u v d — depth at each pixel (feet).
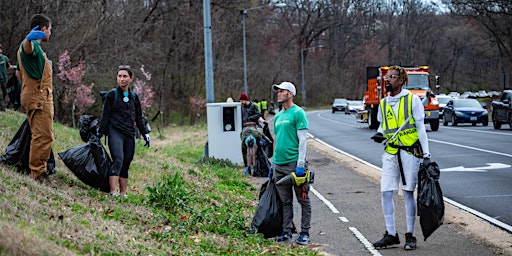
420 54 352.08
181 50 167.84
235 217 29.35
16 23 95.96
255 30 205.67
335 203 36.22
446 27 348.59
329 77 343.26
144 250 20.84
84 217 22.90
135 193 32.48
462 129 105.29
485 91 331.36
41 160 27.32
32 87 26.58
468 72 359.87
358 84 349.61
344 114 228.43
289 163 26.61
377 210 33.86
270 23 269.23
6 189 22.86
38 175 27.40
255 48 225.76
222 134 54.49
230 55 187.52
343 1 318.65
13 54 98.37
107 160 29.81
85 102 103.14
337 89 342.23
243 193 40.24
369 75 124.77
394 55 346.33
